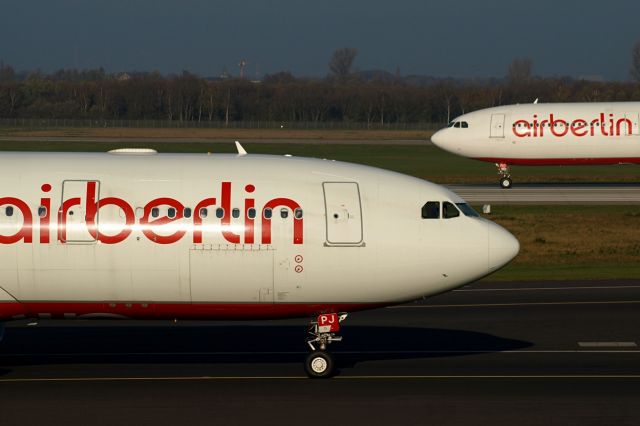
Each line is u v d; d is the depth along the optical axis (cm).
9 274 8394
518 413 7831
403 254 8575
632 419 7688
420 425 7506
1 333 9244
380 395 8338
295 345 10362
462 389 8544
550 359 9738
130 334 10912
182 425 7481
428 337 10781
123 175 8569
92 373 9119
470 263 8675
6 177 8525
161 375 9038
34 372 9162
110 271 8394
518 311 12288
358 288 8619
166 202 8444
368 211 8581
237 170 8675
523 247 19000
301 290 8556
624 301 12962
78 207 8406
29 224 8362
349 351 10094
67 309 8569
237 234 8400
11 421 7569
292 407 7969
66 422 7556
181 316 8669
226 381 8812
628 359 9750
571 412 7869
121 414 7762
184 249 8381
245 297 8556
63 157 8762
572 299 13125
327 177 8706
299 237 8438
